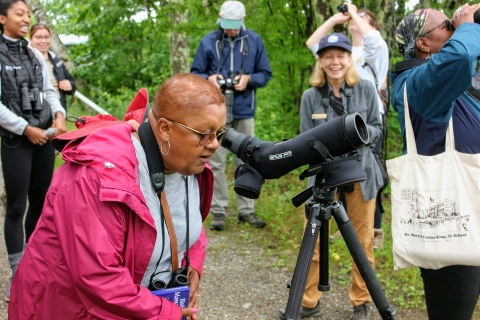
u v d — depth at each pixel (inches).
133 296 59.3
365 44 160.1
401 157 88.7
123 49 469.7
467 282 85.8
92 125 66.6
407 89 87.8
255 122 274.8
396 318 128.5
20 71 123.3
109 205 58.0
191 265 75.1
